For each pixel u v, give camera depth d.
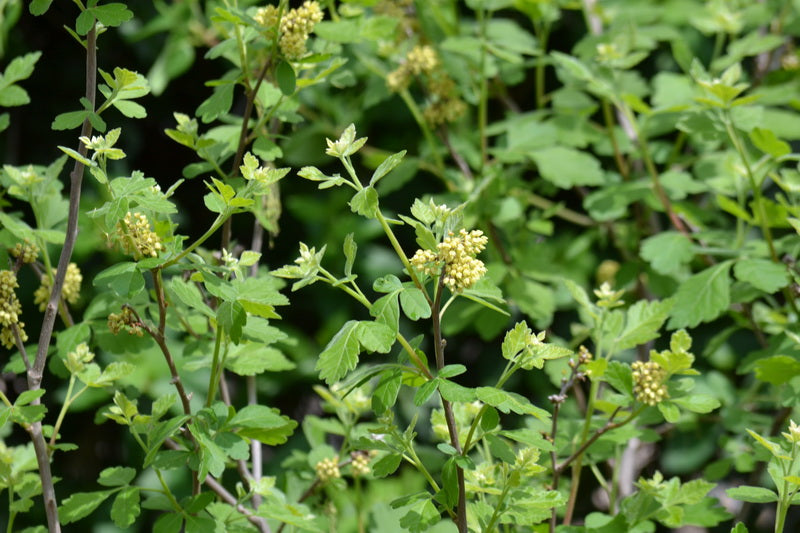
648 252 0.85
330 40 0.81
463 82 0.94
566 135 0.94
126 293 0.68
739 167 0.85
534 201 0.98
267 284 0.70
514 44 0.93
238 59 0.82
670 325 0.82
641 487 0.74
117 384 0.78
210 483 0.77
